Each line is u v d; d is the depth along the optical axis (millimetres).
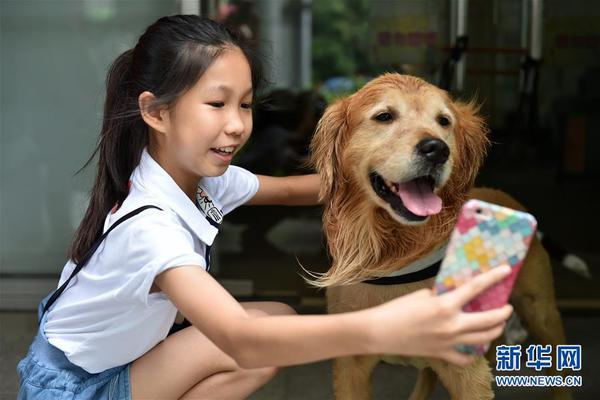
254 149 8133
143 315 1832
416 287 2166
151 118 1832
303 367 3293
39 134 4141
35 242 4211
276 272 5047
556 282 4816
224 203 2307
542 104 9219
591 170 9125
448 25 6336
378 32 6625
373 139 2094
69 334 1944
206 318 1519
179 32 1816
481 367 2143
